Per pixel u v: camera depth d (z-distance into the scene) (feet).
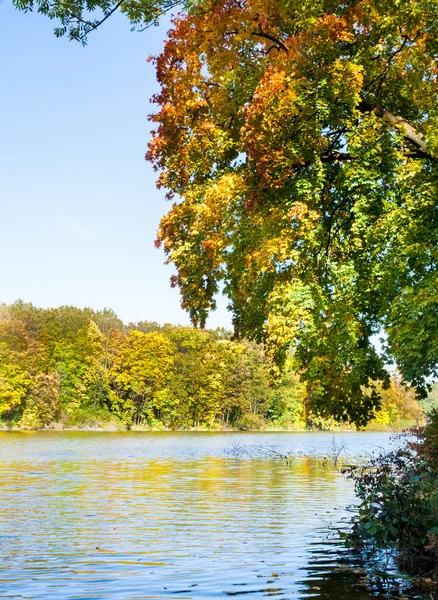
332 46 41.06
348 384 44.34
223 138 45.83
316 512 48.42
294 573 28.66
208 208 44.47
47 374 288.10
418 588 25.85
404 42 43.27
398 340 34.96
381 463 34.96
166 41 45.11
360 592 25.20
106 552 33.17
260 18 42.16
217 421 324.39
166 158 47.93
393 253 39.17
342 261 45.96
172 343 323.78
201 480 72.59
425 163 45.01
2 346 277.03
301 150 42.11
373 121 41.86
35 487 63.62
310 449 140.46
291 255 40.86
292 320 41.06
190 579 27.50
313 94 41.65
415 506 30.32
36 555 32.30
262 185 40.47
